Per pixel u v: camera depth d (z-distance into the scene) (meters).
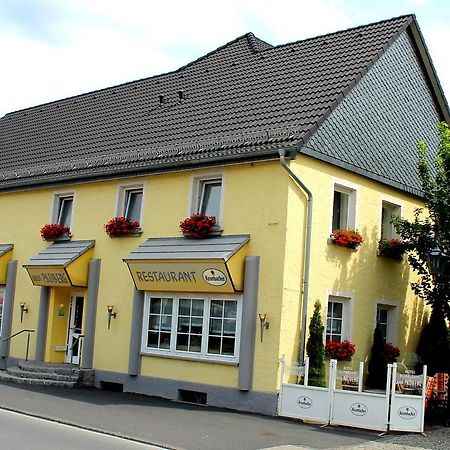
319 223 16.39
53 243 20.72
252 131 16.92
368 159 18.02
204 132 18.27
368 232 18.02
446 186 17.09
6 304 21.77
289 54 20.72
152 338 17.58
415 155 20.19
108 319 18.72
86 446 10.64
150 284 17.28
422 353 19.02
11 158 24.19
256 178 16.17
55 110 26.98
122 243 18.83
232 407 15.61
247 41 23.34
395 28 19.52
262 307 15.55
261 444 11.64
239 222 16.31
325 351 16.36
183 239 17.23
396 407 13.62
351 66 18.33
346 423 13.91
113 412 14.21
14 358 21.20
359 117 17.83
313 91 17.70
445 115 21.94
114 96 25.06
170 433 12.18
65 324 20.56
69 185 20.52
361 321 17.62
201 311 16.66
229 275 15.59
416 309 19.72
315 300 16.09
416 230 17.59
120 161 18.95
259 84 19.62
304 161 16.00
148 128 20.61
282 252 15.45
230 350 15.98
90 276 19.33
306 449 11.41
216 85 21.16
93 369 18.78
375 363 17.55
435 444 12.64
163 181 18.12
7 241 22.42
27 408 14.01
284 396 14.81
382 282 18.44
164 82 23.80
